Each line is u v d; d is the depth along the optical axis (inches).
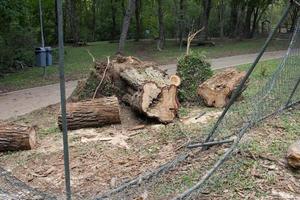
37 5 1105.4
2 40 683.4
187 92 331.0
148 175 181.0
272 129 231.1
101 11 1501.0
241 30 1382.9
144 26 1422.2
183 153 208.5
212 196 161.8
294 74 303.7
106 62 357.1
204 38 1123.3
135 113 303.3
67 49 1063.6
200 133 244.8
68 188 126.2
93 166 212.8
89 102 287.0
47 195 171.5
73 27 1224.2
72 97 354.3
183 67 338.6
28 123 320.5
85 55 919.7
